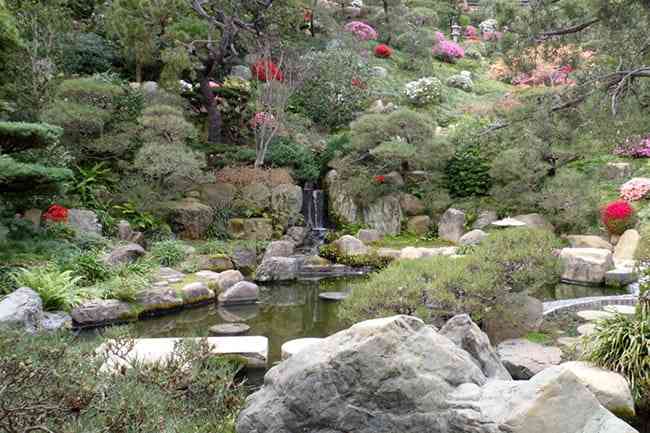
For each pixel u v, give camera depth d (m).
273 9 15.22
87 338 7.51
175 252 11.27
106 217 12.09
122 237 11.89
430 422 3.46
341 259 12.91
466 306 6.16
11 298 6.87
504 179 14.48
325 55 20.39
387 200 15.34
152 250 11.33
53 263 9.21
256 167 14.54
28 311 6.75
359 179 15.16
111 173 13.58
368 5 28.31
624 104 7.67
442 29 32.50
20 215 11.02
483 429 3.25
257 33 16.28
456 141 15.87
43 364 2.52
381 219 15.23
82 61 16.88
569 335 7.05
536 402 3.12
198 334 4.04
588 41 8.15
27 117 13.06
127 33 13.34
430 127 15.05
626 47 7.59
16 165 9.05
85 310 8.05
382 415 3.54
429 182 15.66
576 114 8.12
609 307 7.81
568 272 11.05
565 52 8.16
